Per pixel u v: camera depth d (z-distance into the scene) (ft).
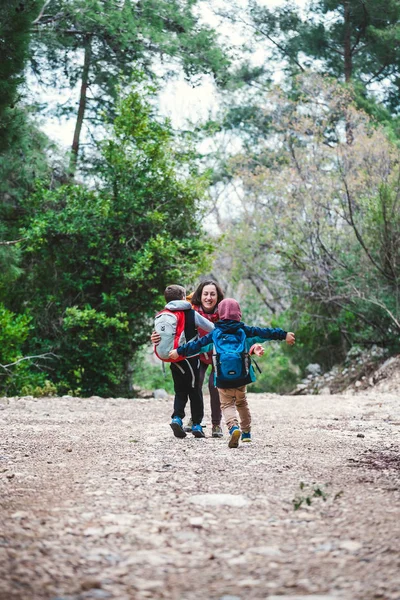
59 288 64.54
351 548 10.82
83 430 27.27
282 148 96.99
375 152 77.66
